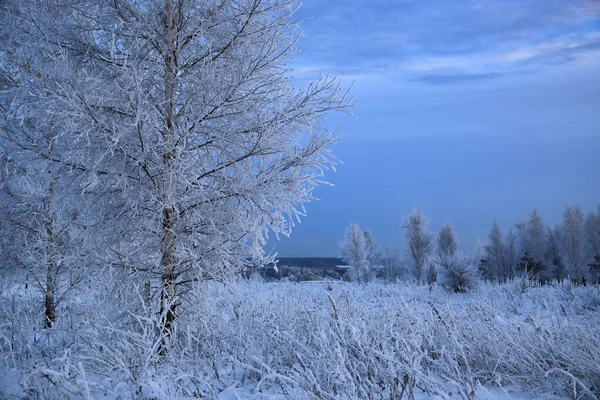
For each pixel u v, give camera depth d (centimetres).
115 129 441
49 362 391
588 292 1048
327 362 363
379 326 488
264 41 511
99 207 496
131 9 500
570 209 4066
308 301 827
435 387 324
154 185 490
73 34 496
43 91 443
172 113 501
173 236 505
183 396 344
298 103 496
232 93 481
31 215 653
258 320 556
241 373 421
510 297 1177
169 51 512
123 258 479
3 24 488
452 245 4188
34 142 486
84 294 659
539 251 4531
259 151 497
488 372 373
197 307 508
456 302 1109
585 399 322
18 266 677
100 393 336
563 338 427
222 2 511
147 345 372
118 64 491
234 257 507
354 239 3194
